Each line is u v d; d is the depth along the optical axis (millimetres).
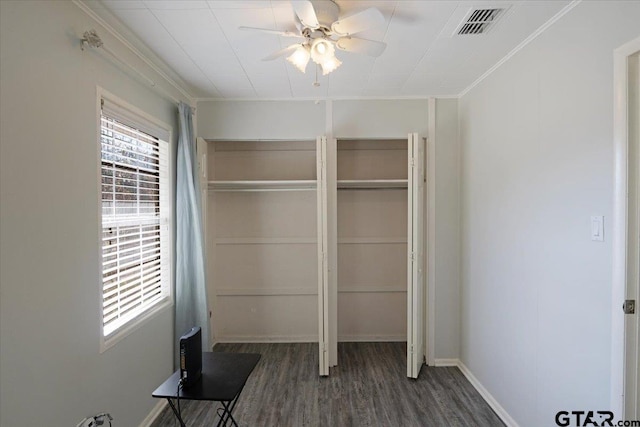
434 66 2395
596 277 1483
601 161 1457
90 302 1656
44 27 1382
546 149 1823
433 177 3029
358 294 3660
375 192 3643
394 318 3660
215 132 3092
